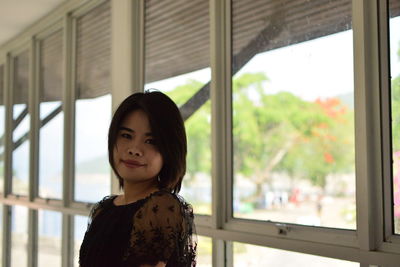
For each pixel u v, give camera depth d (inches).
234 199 96.7
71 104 153.4
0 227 211.9
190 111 110.6
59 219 160.2
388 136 67.9
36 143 177.6
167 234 46.6
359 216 68.1
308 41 90.4
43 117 174.4
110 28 136.6
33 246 179.9
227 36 97.6
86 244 50.7
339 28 83.7
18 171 197.2
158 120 50.6
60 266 157.9
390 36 69.0
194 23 108.5
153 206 47.6
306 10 89.3
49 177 167.9
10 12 161.8
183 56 111.3
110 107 131.5
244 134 123.6
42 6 155.9
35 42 178.2
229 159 96.7
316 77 103.2
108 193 130.8
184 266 47.8
